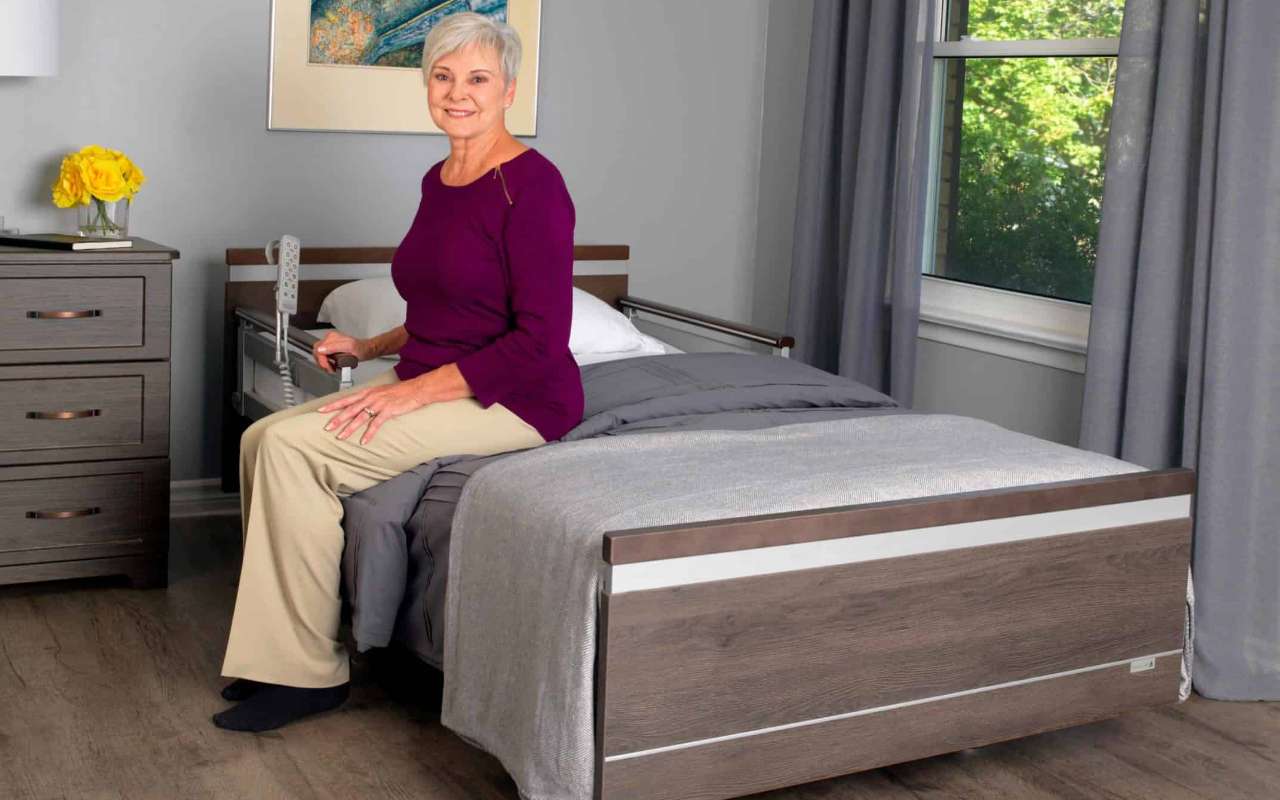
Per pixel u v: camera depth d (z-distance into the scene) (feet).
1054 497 7.98
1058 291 12.76
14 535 10.68
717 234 15.47
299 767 8.11
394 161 13.53
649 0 14.56
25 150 11.97
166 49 12.39
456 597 7.97
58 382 10.63
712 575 6.91
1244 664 9.91
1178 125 10.33
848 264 13.67
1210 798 8.21
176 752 8.22
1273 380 9.80
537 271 8.57
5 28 10.60
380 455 8.59
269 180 13.02
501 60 8.83
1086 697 8.42
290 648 8.57
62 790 7.68
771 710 7.23
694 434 8.79
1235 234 9.76
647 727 6.87
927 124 12.98
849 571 7.34
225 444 13.05
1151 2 10.58
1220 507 9.95
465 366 8.68
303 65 12.92
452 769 8.18
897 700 7.67
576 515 7.18
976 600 7.82
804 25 14.70
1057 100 12.61
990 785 8.29
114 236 11.11
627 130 14.71
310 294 13.08
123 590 11.11
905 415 9.88
